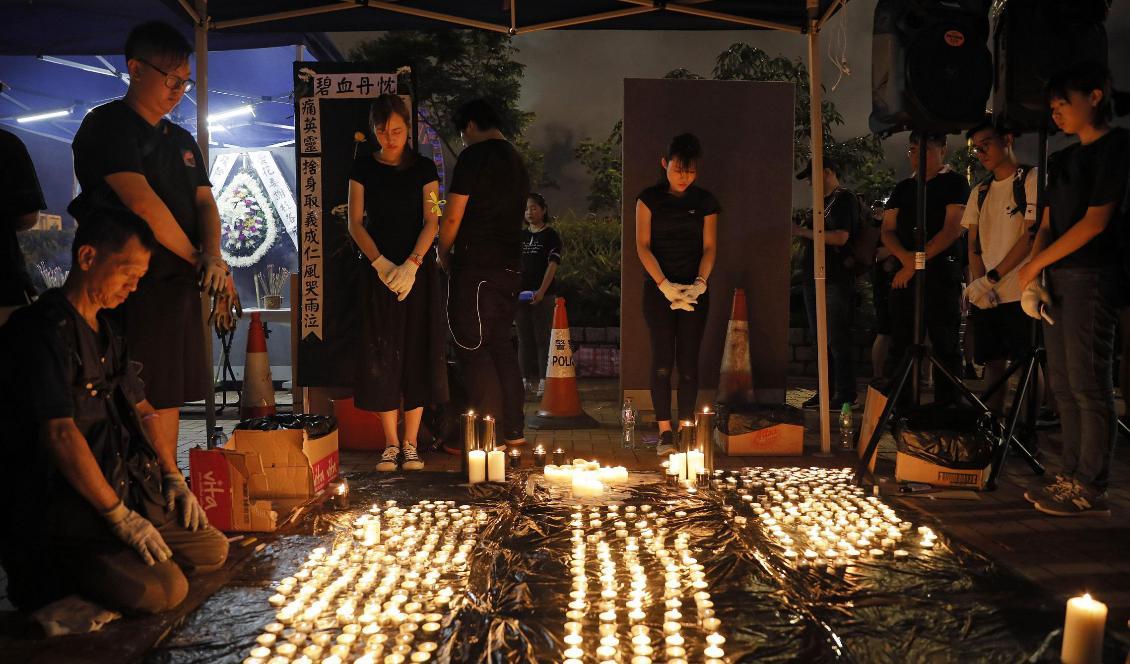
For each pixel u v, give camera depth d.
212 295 3.84
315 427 4.18
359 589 2.87
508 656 2.39
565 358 6.73
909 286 5.78
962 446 4.34
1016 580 2.97
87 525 2.67
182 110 9.11
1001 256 5.07
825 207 6.99
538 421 6.54
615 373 10.61
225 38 6.82
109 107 3.64
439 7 5.45
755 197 6.38
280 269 9.25
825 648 2.43
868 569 3.09
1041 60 4.42
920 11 4.51
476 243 4.94
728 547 3.34
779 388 6.47
